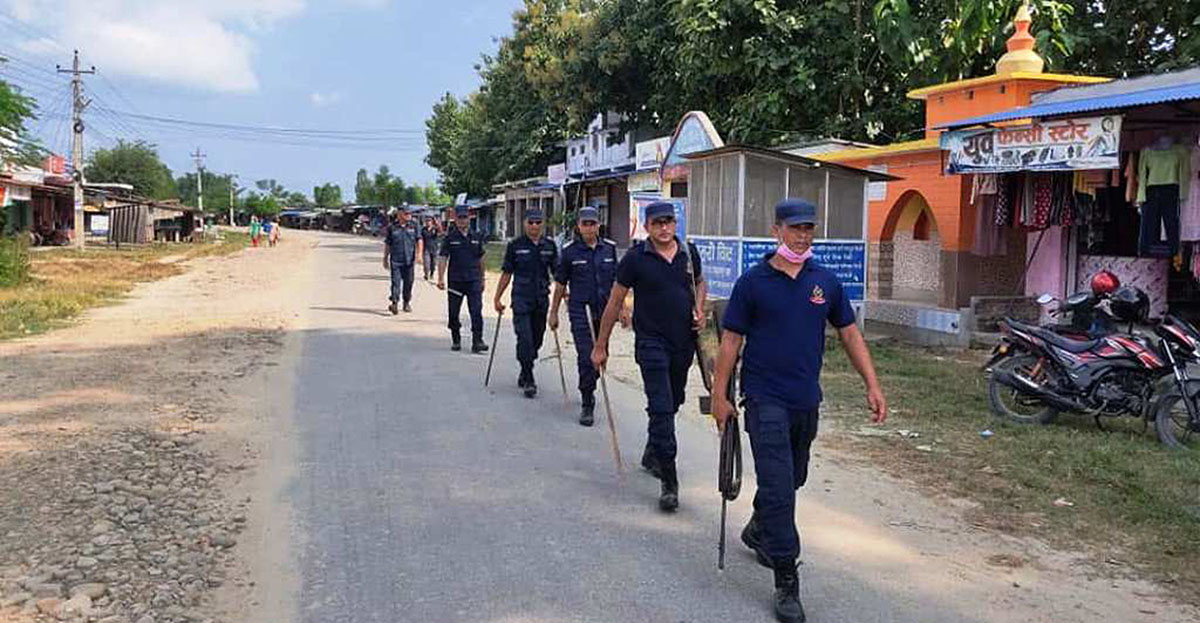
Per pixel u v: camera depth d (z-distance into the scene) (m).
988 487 5.92
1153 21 17.42
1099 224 11.24
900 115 20.09
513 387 9.27
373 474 6.18
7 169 28.80
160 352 11.14
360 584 4.41
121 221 48.22
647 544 4.96
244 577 4.48
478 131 44.22
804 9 20.17
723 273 13.16
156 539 4.88
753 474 6.31
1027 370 7.73
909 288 14.63
